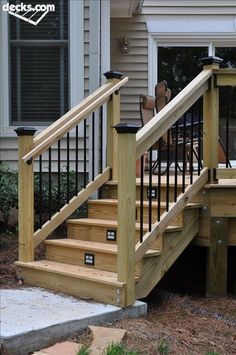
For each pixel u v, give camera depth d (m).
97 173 5.88
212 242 4.33
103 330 3.21
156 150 6.68
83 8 6.31
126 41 7.71
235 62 7.89
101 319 3.39
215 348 3.17
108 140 5.23
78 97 6.34
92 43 6.12
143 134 3.66
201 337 3.33
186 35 7.80
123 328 3.32
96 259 4.10
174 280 4.96
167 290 4.64
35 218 5.79
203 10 7.82
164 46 7.88
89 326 3.29
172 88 7.88
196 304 4.10
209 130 4.31
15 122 6.41
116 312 3.49
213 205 4.33
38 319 3.24
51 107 6.40
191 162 4.24
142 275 3.81
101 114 5.66
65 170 6.07
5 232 5.76
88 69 6.34
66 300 3.74
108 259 4.00
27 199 4.36
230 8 7.82
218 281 4.35
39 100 6.39
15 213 6.08
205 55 7.91
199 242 4.39
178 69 7.88
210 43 7.86
